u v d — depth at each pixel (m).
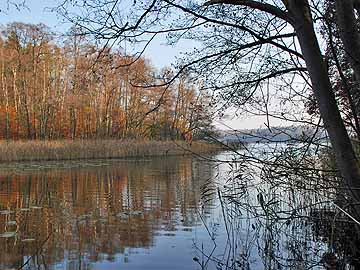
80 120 42.00
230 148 5.28
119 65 4.92
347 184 3.86
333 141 3.90
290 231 7.57
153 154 32.38
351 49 3.77
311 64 3.94
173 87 5.42
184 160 31.62
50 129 43.00
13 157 28.52
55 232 9.52
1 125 42.53
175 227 9.80
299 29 4.00
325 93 3.89
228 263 7.07
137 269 6.93
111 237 8.99
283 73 5.12
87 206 12.83
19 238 8.94
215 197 12.34
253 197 8.51
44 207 12.65
